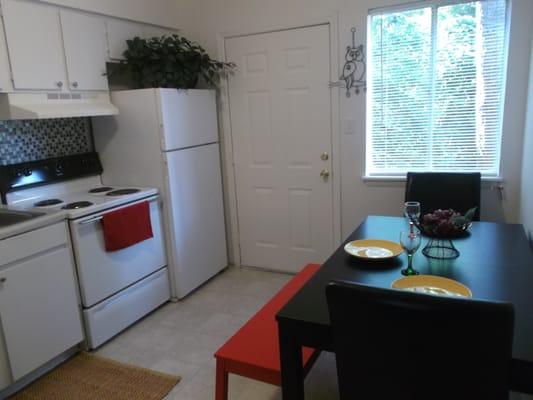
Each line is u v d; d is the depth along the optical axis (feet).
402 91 9.86
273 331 6.15
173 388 7.35
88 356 8.38
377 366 3.80
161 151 9.78
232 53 11.39
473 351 3.33
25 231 7.16
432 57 9.42
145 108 9.70
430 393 3.65
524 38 8.45
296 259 11.94
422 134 9.89
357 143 10.46
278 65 10.91
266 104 11.28
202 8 11.49
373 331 3.66
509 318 3.14
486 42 8.96
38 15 8.20
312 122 10.85
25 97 8.13
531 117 7.92
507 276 5.28
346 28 9.98
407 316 3.43
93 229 8.42
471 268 5.59
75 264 8.20
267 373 5.41
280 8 10.59
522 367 3.64
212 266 11.78
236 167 12.09
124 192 9.64
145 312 9.82
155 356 8.32
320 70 10.48
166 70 9.89
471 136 9.48
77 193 9.80
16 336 7.13
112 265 8.87
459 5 9.00
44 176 9.35
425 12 9.29
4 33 7.64
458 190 8.93
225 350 5.78
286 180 11.53
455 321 3.27
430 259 5.98
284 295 7.18
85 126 10.43
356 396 4.09
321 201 11.23
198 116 10.81
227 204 12.50
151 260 9.93
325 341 4.44
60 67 8.70
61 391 7.38
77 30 9.00
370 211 10.71
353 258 6.20
